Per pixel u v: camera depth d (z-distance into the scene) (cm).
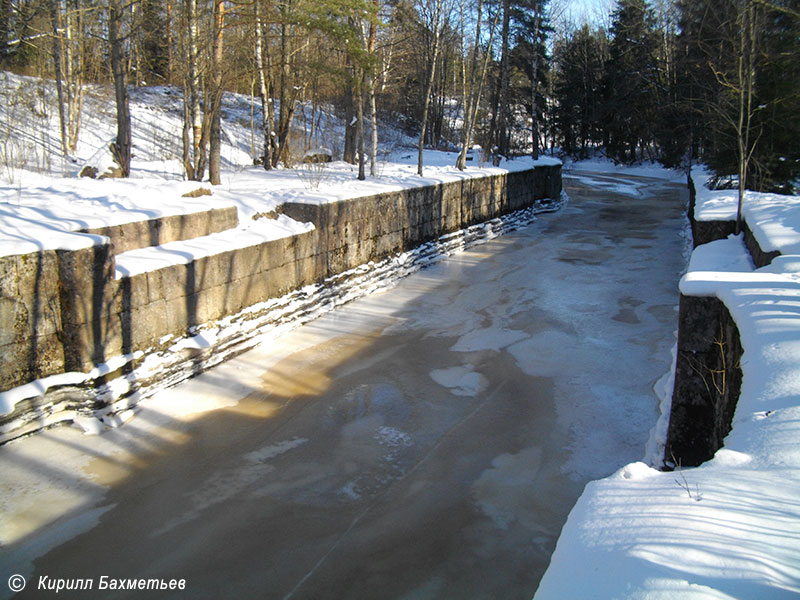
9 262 600
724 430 440
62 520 519
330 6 1340
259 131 2956
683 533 235
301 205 1091
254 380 817
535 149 2998
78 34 1800
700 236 1018
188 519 529
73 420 661
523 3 2966
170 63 1677
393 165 2256
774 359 367
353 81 1514
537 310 1160
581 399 778
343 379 830
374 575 468
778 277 533
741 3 1288
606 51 5125
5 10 1439
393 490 581
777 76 1469
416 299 1234
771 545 223
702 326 516
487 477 605
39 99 2067
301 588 452
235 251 883
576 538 252
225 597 442
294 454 640
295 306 1027
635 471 303
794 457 278
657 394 782
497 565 480
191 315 812
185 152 1391
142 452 630
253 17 1358
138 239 800
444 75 3844
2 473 573
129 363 714
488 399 779
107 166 1299
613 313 1141
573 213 2545
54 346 649
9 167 1266
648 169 4334
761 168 1545
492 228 1995
